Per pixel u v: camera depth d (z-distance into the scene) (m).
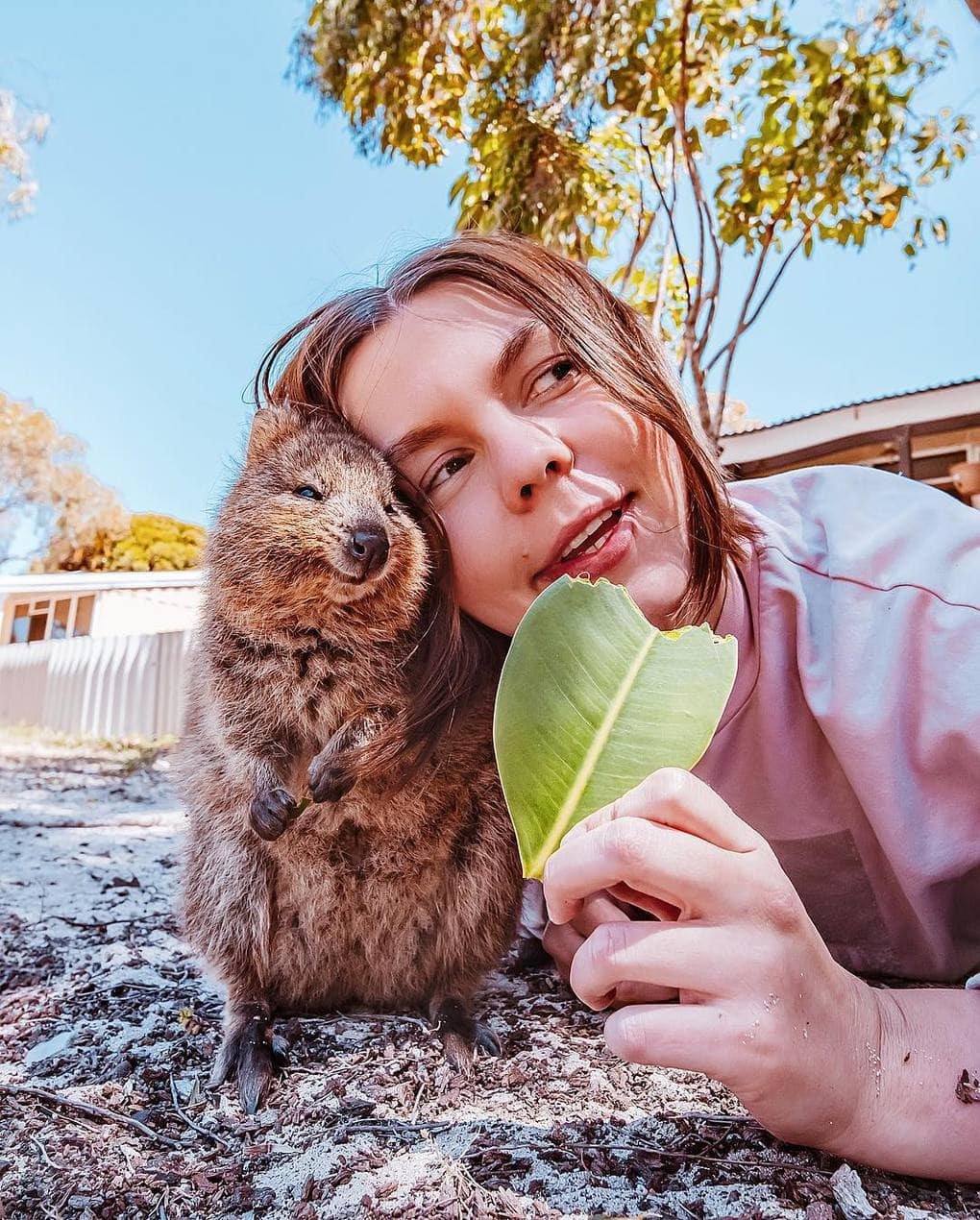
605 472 0.39
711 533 0.40
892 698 0.40
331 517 0.44
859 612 0.42
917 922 0.47
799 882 0.47
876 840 0.45
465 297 0.42
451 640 0.43
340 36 1.37
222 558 0.49
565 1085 0.39
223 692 0.48
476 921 0.47
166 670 2.94
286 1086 0.39
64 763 2.16
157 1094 0.39
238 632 0.48
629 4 1.29
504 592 0.41
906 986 0.49
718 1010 0.25
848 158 1.32
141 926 0.69
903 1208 0.29
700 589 0.40
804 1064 0.26
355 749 0.42
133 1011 0.50
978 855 0.39
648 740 0.24
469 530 0.41
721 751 0.44
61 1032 0.47
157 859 0.95
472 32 1.41
